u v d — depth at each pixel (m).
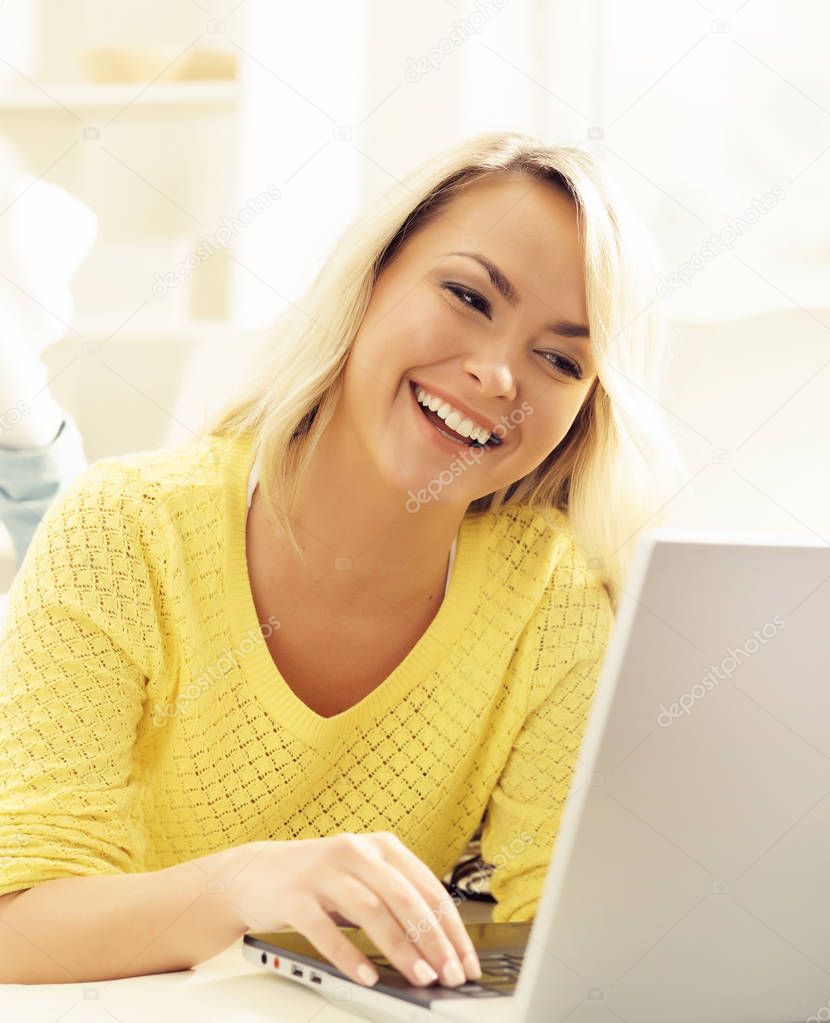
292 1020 0.67
